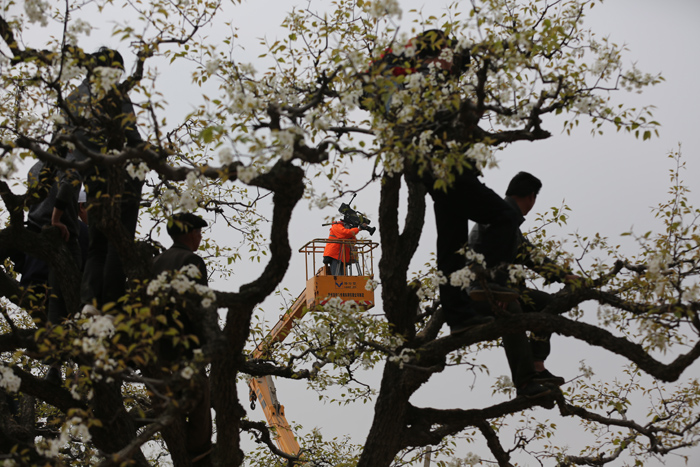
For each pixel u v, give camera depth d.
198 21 5.48
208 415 6.23
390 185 5.89
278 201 4.88
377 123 4.65
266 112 4.80
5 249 6.79
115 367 4.31
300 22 6.50
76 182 5.75
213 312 5.06
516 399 6.98
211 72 5.14
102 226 5.24
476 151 4.36
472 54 4.92
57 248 6.39
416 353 6.05
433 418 7.04
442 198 5.46
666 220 6.31
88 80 4.91
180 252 5.82
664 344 5.04
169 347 5.63
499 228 5.48
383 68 4.51
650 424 7.33
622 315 5.70
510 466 7.80
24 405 8.48
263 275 5.35
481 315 6.13
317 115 4.58
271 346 8.74
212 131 3.81
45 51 5.12
